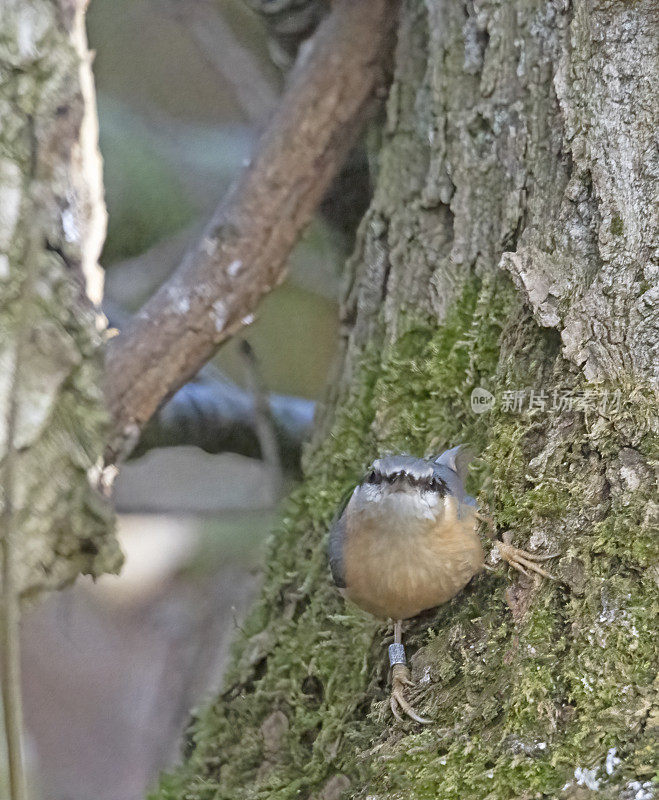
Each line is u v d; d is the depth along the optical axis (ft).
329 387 25.05
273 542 24.80
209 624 36.50
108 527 19.88
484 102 21.17
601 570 16.90
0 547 17.79
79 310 19.19
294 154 23.09
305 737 21.84
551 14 19.88
